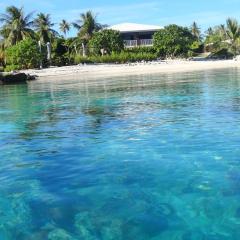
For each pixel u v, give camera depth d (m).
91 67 54.06
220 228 4.81
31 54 53.03
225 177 6.49
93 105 16.11
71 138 9.84
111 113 13.59
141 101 16.66
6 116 13.98
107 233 4.79
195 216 5.13
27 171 7.34
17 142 9.68
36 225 5.08
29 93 23.19
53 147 9.02
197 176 6.61
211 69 42.09
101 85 26.98
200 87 21.36
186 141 8.92
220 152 7.91
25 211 5.52
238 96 16.47
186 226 4.89
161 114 12.81
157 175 6.77
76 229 4.92
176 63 57.91
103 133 10.25
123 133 10.11
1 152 8.78
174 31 69.75
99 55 65.62
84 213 5.38
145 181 6.50
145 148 8.52
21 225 5.10
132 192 6.07
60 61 60.28
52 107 16.06
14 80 33.81
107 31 67.25
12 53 53.19
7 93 23.83
